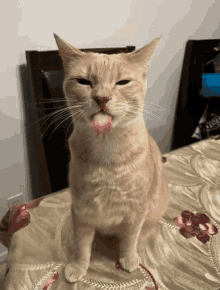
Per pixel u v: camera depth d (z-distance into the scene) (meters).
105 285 0.54
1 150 1.10
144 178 0.52
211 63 1.51
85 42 1.15
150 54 0.54
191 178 0.88
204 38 1.62
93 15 1.12
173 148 1.82
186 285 0.54
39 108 1.03
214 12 1.59
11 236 0.66
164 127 1.71
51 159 1.11
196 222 0.71
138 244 0.63
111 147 0.49
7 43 0.95
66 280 0.54
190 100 1.61
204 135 1.65
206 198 0.79
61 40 0.52
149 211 0.64
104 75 0.49
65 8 1.03
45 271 0.56
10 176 1.17
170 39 1.45
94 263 0.59
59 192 0.81
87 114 0.50
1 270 1.17
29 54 0.97
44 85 1.01
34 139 1.16
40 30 1.00
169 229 0.68
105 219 0.56
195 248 0.63
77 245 0.57
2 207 1.21
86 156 0.51
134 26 1.27
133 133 0.52
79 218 0.55
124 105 0.50
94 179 0.50
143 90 0.55
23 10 0.93
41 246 0.62
